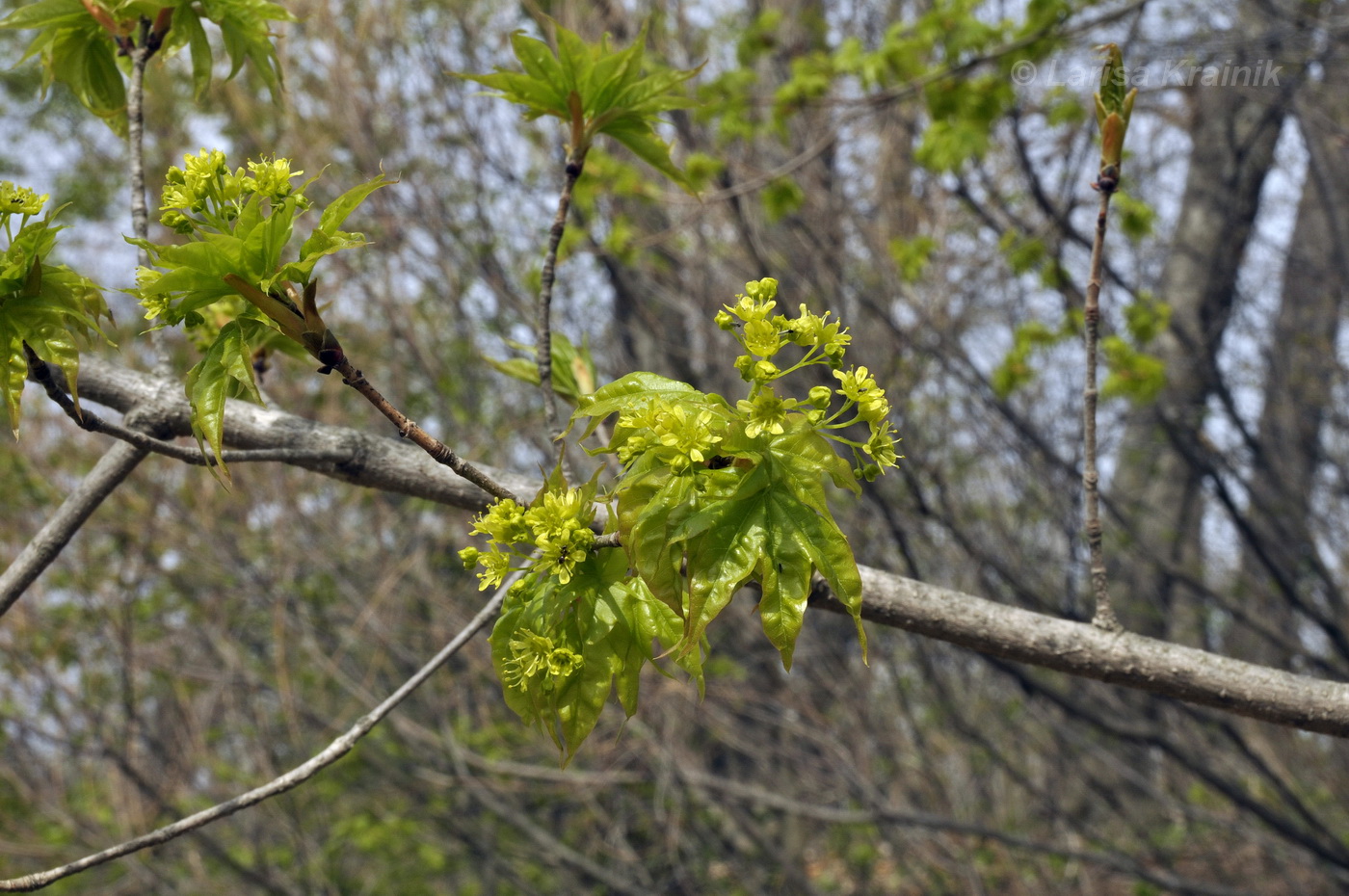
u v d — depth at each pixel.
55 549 1.97
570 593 1.48
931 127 5.61
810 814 6.37
